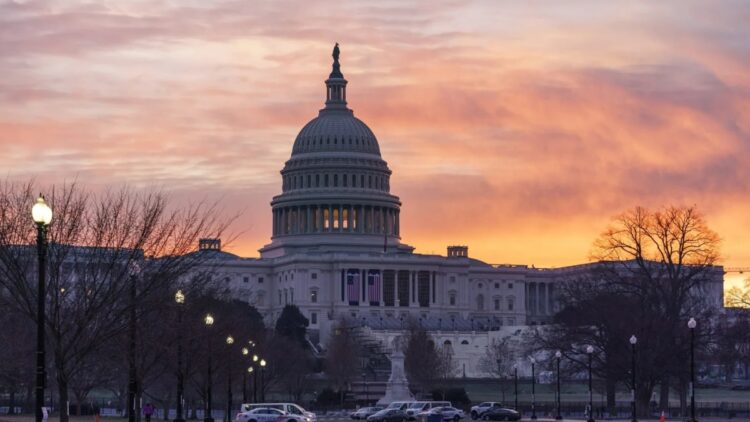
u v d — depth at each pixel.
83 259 109.12
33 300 99.75
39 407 70.69
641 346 188.38
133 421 100.81
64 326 98.81
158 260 107.19
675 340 192.75
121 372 149.12
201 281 155.75
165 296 104.62
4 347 131.00
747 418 188.25
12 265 96.44
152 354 133.38
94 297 95.81
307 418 154.88
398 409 190.12
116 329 102.06
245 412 152.12
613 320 192.00
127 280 102.00
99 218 118.19
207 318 124.81
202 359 140.88
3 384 147.88
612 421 173.75
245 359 171.00
